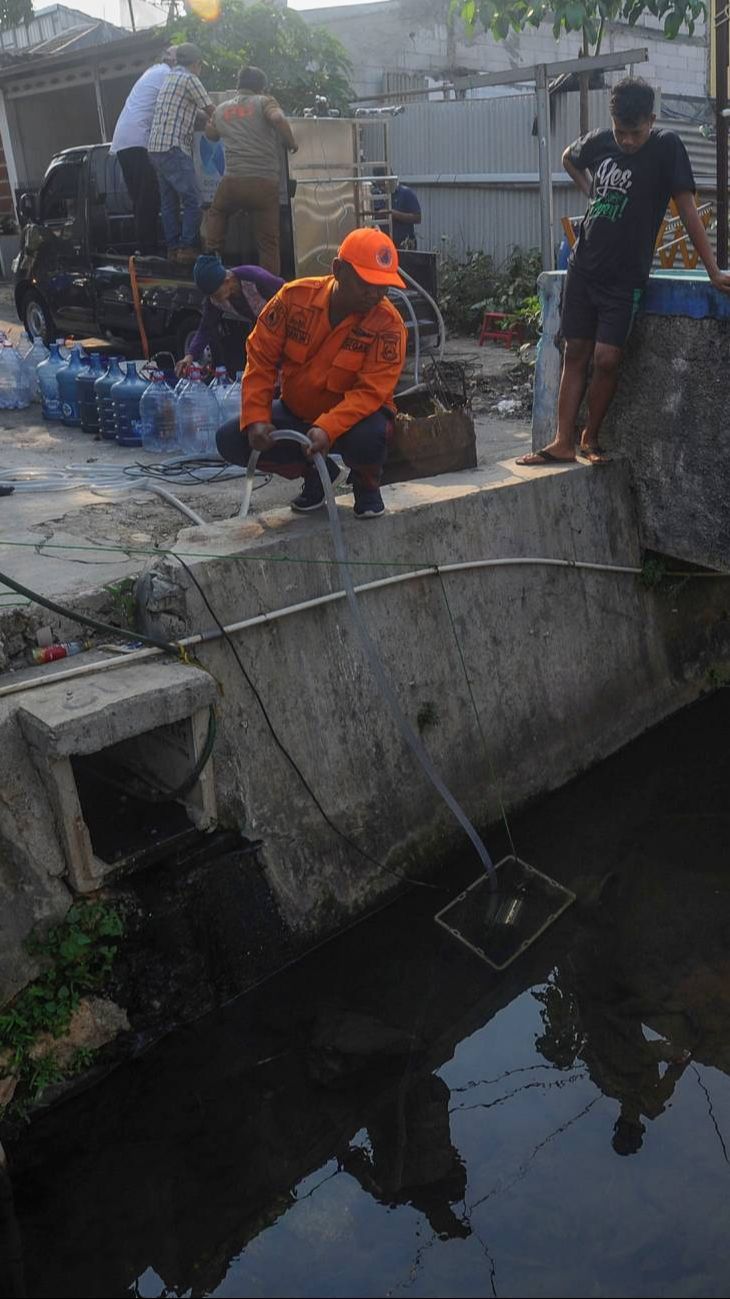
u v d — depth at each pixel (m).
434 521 4.98
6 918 3.60
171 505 5.53
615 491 5.94
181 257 7.73
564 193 12.12
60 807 3.63
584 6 9.09
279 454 4.52
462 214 13.20
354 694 4.70
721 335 5.35
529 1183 3.38
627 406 5.89
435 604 5.05
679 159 5.12
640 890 4.88
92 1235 3.24
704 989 4.26
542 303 6.14
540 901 4.77
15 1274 3.10
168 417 6.70
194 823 4.07
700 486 5.70
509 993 4.29
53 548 4.73
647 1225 3.21
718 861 5.06
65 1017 3.66
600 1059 3.93
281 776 4.41
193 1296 3.01
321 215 7.86
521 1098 3.75
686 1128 3.59
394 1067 3.90
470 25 10.20
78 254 9.18
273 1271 3.08
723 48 5.76
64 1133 3.58
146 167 8.02
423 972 4.39
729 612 6.87
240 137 7.02
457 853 5.10
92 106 15.31
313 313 4.11
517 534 5.41
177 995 3.97
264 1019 4.11
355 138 8.09
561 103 11.80
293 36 13.13
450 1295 2.97
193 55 7.77
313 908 4.47
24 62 15.05
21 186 15.17
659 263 7.87
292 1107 3.71
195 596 4.11
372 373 4.17
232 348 6.95
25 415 7.99
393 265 3.99
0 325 11.47
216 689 3.91
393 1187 3.38
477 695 5.27
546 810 5.51
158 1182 3.42
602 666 5.96
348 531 4.63
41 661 3.97
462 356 10.12
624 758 5.96
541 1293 2.97
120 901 3.85
